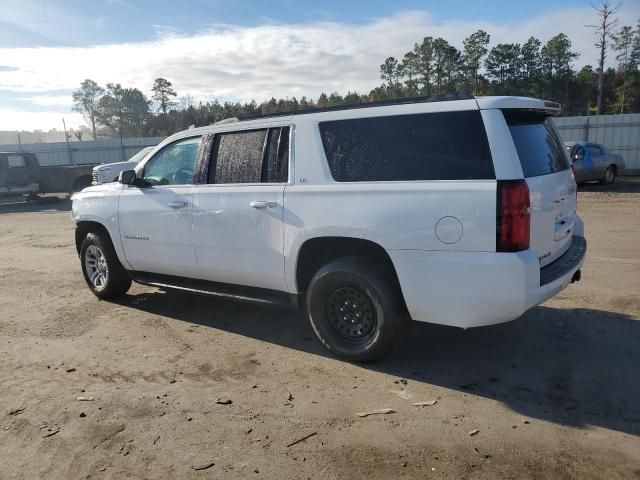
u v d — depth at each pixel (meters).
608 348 4.51
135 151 33.31
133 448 3.23
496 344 4.68
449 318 3.80
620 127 24.95
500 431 3.31
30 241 11.37
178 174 5.32
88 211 6.04
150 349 4.81
